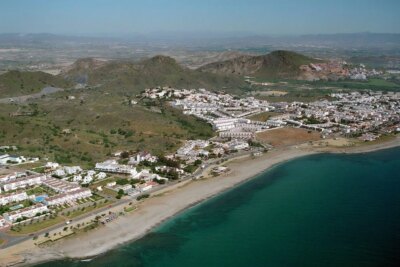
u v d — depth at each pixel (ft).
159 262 650.43
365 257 642.22
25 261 650.02
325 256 649.61
